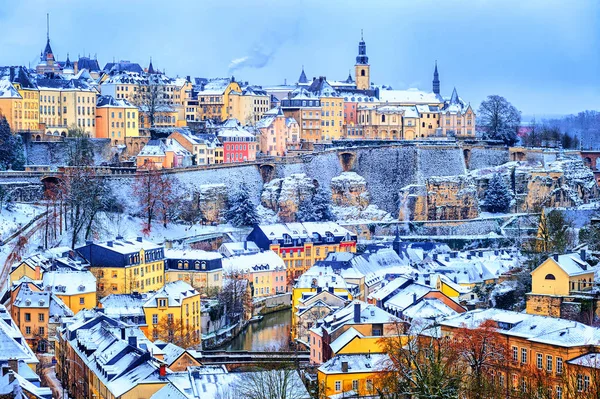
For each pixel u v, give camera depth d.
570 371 188.62
